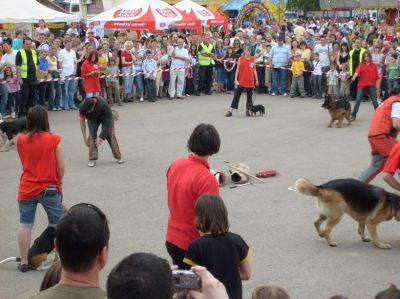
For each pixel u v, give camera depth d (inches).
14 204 382.3
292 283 265.3
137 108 765.9
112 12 973.2
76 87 764.0
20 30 880.9
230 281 186.1
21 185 271.7
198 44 887.7
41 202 271.4
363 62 661.9
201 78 885.2
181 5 1071.0
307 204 374.9
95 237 113.4
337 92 829.8
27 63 676.7
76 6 1395.2
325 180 429.4
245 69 688.4
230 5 1651.1
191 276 118.5
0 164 485.1
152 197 392.5
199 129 209.8
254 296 135.3
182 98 855.1
